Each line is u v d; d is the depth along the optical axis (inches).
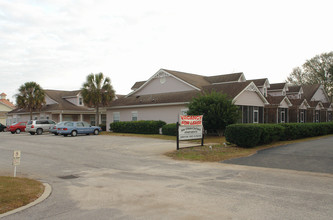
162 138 956.0
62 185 339.6
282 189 307.1
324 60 2288.4
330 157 510.0
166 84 1315.2
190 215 227.1
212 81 1368.1
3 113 2326.5
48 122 1341.0
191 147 670.5
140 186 329.4
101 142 855.1
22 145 794.2
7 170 436.8
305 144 707.4
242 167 451.8
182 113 1117.7
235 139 671.8
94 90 1306.6
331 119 1830.7
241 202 259.6
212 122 910.4
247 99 1095.6
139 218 223.1
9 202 260.1
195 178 370.9
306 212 230.2
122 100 1405.0
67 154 613.3
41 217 229.0
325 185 325.4
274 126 733.3
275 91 1529.3
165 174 401.4
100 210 244.8
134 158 558.9
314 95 1827.0
